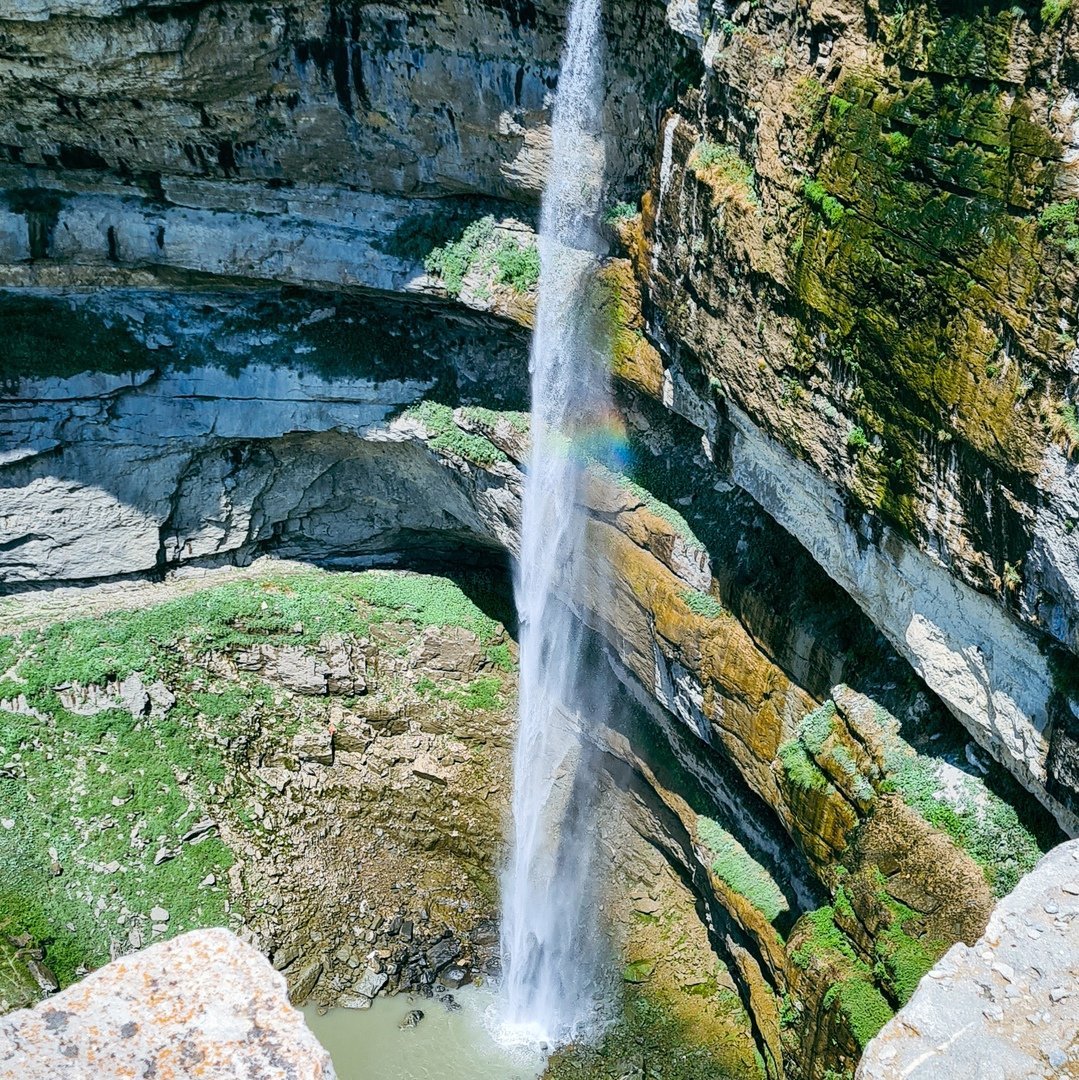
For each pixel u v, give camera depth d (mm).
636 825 26500
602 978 25078
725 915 23422
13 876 24828
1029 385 13148
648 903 25812
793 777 19062
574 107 21547
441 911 26875
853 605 18984
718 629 21109
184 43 22188
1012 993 9609
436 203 24844
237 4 21781
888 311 14938
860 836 17656
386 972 25562
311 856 27047
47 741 26594
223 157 24516
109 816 26016
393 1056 24203
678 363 20641
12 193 25656
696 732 22406
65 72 22750
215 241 25859
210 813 26703
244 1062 7102
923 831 16719
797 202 16109
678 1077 23141
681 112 18812
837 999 17500
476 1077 23781
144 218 25875
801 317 16547
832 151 15312
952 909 16344
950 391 14219
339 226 25375
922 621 16250
